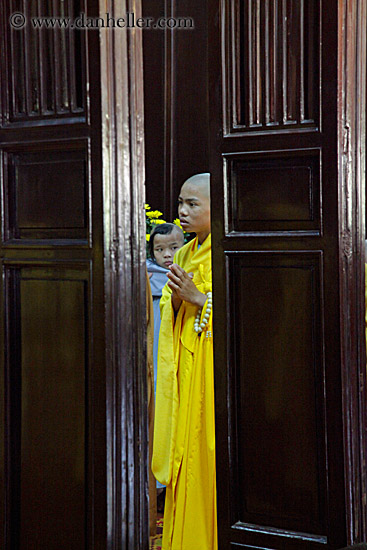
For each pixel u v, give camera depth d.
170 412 4.66
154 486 5.36
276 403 3.11
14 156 3.06
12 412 3.12
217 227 3.17
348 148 2.94
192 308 4.59
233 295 3.19
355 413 2.99
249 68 3.05
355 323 2.99
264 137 3.03
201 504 4.46
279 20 2.99
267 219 3.08
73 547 2.98
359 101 2.99
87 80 2.82
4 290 3.09
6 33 3.02
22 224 3.05
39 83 2.96
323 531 3.03
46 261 2.97
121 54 2.87
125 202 2.90
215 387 3.22
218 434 3.22
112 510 2.88
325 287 2.94
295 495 3.08
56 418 3.01
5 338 3.09
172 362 4.62
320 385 3.00
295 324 3.05
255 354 3.15
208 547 4.45
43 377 3.04
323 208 2.92
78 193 2.90
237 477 3.22
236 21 3.08
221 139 3.13
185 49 6.45
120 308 2.88
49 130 2.93
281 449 3.11
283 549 3.09
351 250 2.96
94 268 2.84
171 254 5.71
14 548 3.15
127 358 2.92
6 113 3.04
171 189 6.57
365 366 3.03
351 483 2.96
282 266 3.07
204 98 6.43
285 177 3.03
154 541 5.23
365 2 3.00
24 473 3.12
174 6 6.43
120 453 2.89
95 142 2.81
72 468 2.98
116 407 2.88
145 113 6.61
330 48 2.87
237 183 3.14
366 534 3.03
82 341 2.92
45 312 3.02
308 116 2.97
